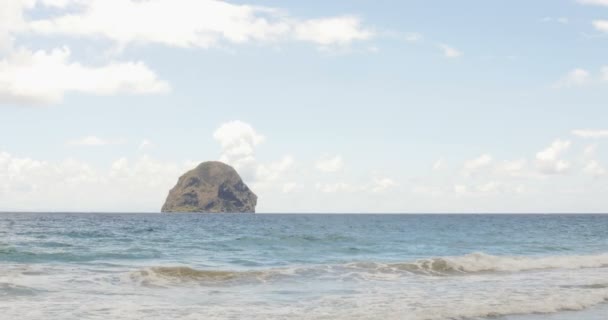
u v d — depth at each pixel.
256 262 31.92
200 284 21.03
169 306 16.22
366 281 22.55
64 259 30.98
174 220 144.50
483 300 17.78
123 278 21.52
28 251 33.78
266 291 19.66
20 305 15.71
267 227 96.19
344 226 104.06
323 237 52.00
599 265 30.20
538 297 18.53
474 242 53.81
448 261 28.11
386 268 26.08
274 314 14.97
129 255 34.09
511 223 133.88
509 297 18.48
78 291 18.64
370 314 14.98
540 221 158.25
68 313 14.74
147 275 21.98
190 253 37.00
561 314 16.09
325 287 20.78
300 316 14.66
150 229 79.62
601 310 16.83
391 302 17.23
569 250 45.34
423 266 26.94
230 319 14.25
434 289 20.48
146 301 17.09
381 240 54.19
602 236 69.56
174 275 22.30
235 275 22.89
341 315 14.81
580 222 146.50
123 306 16.05
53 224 97.12
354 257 35.97
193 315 14.78
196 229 83.88
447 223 131.75
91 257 32.53
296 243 47.59
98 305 16.09
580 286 21.86
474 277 24.59
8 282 19.91
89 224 99.69
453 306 16.44
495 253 41.66
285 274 23.67
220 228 89.38
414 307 16.27
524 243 53.25
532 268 28.33
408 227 99.62
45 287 19.16
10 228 76.19
